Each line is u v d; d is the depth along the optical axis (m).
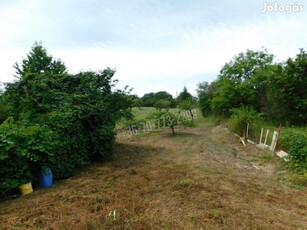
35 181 6.28
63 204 4.99
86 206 4.84
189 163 8.62
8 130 5.86
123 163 8.96
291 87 14.50
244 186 6.19
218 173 7.33
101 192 5.64
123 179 6.63
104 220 4.21
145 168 7.88
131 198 5.21
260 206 4.99
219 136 16.12
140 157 10.15
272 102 16.34
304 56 14.62
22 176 5.86
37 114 7.82
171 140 15.08
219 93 23.70
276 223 4.23
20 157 5.80
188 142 13.97
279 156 9.65
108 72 11.73
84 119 8.51
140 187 5.93
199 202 5.00
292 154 7.96
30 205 5.00
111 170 7.90
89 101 9.18
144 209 4.68
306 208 5.02
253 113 15.48
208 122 25.95
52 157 6.36
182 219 4.28
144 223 4.09
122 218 4.24
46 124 7.18
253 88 21.09
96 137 8.89
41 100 8.36
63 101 8.43
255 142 12.98
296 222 4.32
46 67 12.39
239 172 7.69
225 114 23.34
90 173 7.57
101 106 9.20
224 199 5.22
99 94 10.10
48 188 6.15
